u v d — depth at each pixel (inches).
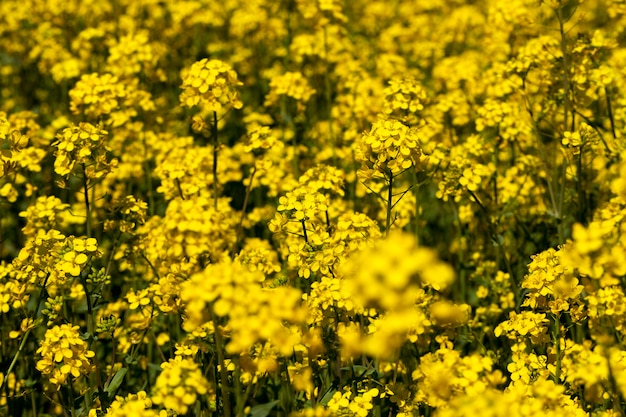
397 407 183.2
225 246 224.1
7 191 246.1
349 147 299.0
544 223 253.8
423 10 519.8
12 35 446.6
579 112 260.8
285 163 291.6
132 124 298.4
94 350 180.7
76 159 193.3
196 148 259.9
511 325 177.0
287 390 181.0
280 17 435.8
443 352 173.0
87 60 392.5
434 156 220.8
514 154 290.5
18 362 219.6
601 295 169.9
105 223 217.5
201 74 207.3
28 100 410.9
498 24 296.5
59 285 205.2
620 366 154.7
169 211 156.9
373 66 409.7
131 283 238.5
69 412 186.4
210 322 159.3
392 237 86.0
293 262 179.8
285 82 289.3
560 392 141.0
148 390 204.5
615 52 290.8
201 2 456.8
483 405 117.6
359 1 496.7
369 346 90.6
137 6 450.0
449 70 339.9
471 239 263.7
